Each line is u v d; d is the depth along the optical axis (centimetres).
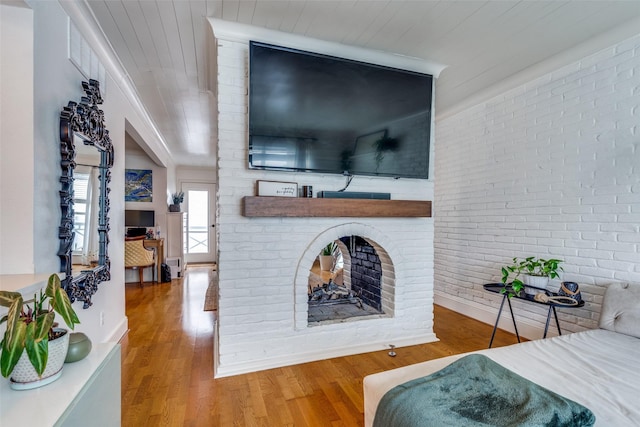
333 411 174
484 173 318
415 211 262
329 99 231
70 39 175
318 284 344
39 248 143
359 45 240
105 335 238
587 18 202
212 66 263
